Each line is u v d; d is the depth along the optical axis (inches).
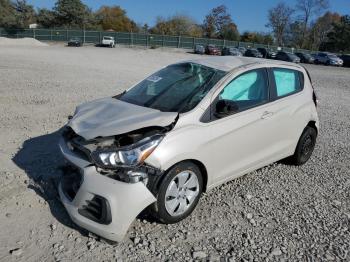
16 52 1294.3
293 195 203.2
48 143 250.4
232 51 2098.9
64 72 697.6
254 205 187.3
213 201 187.0
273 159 216.4
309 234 165.3
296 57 1921.8
